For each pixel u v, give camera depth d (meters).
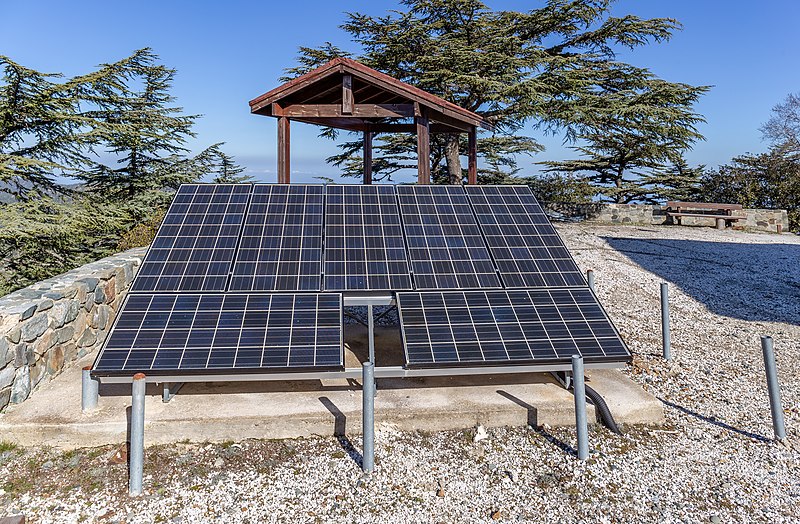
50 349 4.86
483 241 5.50
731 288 9.59
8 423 3.92
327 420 4.13
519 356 4.16
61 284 5.46
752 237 15.12
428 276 4.93
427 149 7.66
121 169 16.67
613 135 17.00
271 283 4.70
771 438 4.30
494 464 3.84
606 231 15.41
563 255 5.40
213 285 4.64
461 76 13.08
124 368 3.81
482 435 4.20
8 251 11.07
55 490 3.45
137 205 14.59
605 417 4.37
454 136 16.20
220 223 5.43
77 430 3.93
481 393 4.62
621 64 15.77
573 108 13.77
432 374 4.16
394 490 3.52
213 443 4.03
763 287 9.70
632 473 3.75
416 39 14.63
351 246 5.23
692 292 9.29
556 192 20.14
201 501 3.36
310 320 4.32
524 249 5.43
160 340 4.05
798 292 9.40
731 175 21.62
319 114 7.45
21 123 11.69
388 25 14.71
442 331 4.33
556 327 4.47
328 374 4.04
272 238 5.26
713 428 4.47
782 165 22.09
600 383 4.91
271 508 3.31
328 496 3.44
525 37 15.92
